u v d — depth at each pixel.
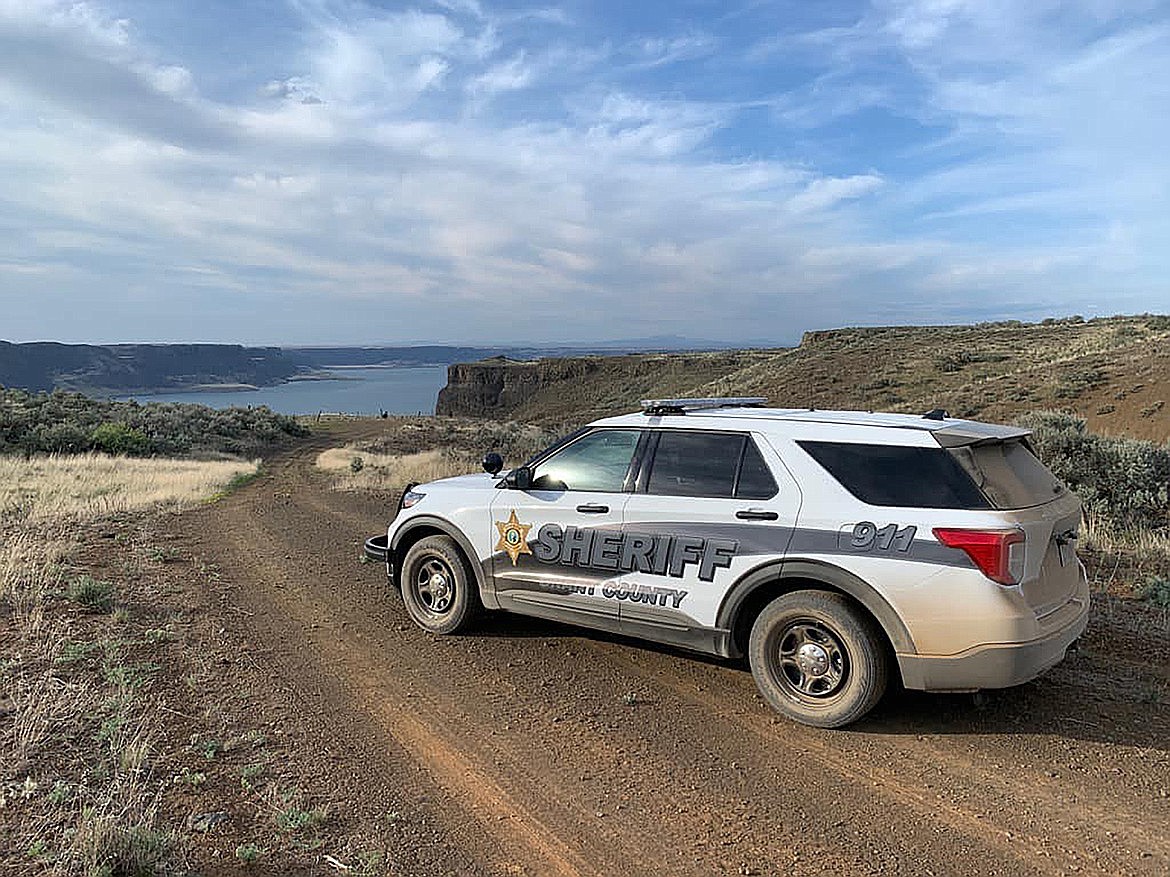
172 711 4.50
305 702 4.76
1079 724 4.43
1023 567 4.00
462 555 5.98
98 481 17.48
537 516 5.44
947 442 4.21
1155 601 6.57
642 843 3.30
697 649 4.82
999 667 3.93
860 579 4.18
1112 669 5.22
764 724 4.48
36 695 4.52
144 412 39.62
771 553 4.45
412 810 3.54
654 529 4.91
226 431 37.88
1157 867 3.11
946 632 4.00
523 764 4.01
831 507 4.35
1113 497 10.25
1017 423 14.06
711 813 3.54
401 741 4.25
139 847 2.99
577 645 5.84
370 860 3.12
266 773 3.83
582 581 5.22
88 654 5.35
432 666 5.42
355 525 11.77
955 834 3.36
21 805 3.34
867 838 3.33
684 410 5.26
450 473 18.14
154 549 9.12
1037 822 3.45
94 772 3.67
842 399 43.56
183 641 5.77
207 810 3.43
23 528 10.14
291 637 6.03
